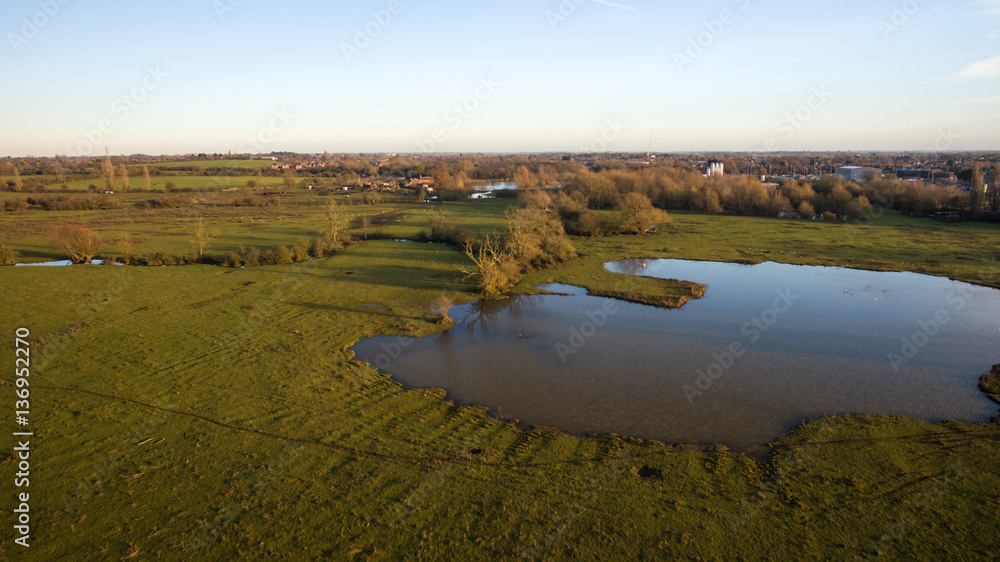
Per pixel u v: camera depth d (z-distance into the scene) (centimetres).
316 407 2519
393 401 2603
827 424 2344
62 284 4847
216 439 2214
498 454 2117
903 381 2811
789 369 2997
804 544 1577
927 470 1953
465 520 1708
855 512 1722
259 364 3039
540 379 2903
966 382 2783
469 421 2402
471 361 3169
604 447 2173
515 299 4562
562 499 1820
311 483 1908
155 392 2658
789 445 2175
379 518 1717
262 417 2411
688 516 1720
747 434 2291
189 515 1733
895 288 4822
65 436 2225
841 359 3138
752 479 1934
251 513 1742
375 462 2052
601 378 2908
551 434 2286
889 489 1842
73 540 1612
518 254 5581
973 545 1546
